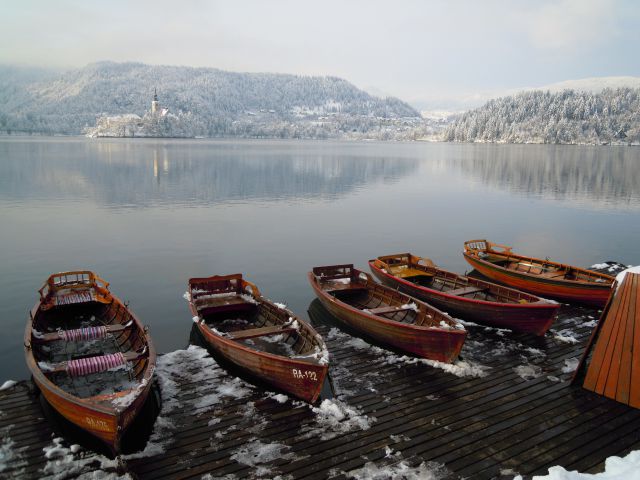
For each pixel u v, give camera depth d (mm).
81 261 23922
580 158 113125
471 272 23000
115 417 8211
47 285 15453
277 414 9992
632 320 10500
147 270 22750
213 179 60250
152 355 10516
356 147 191500
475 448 8836
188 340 15625
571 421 9680
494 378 11500
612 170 80500
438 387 11094
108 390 10477
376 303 15984
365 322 13734
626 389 10344
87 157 91562
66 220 33344
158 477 8078
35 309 13328
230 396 10695
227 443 8984
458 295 15430
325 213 38250
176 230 31031
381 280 18672
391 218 36688
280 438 9148
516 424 9586
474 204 43969
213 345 12484
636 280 10664
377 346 13602
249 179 61312
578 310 16562
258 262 24438
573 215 38844
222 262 24281
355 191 52125
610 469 7309
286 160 96062
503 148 182875
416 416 9875
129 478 8023
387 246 28141
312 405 10344
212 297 15508
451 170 80875
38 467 8352
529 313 13742
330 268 17594
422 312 13867
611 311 10859
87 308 14953
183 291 20109
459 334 11555
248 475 8125
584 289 16453
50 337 11617
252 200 44406
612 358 10633
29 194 44562
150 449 8773
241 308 15023
